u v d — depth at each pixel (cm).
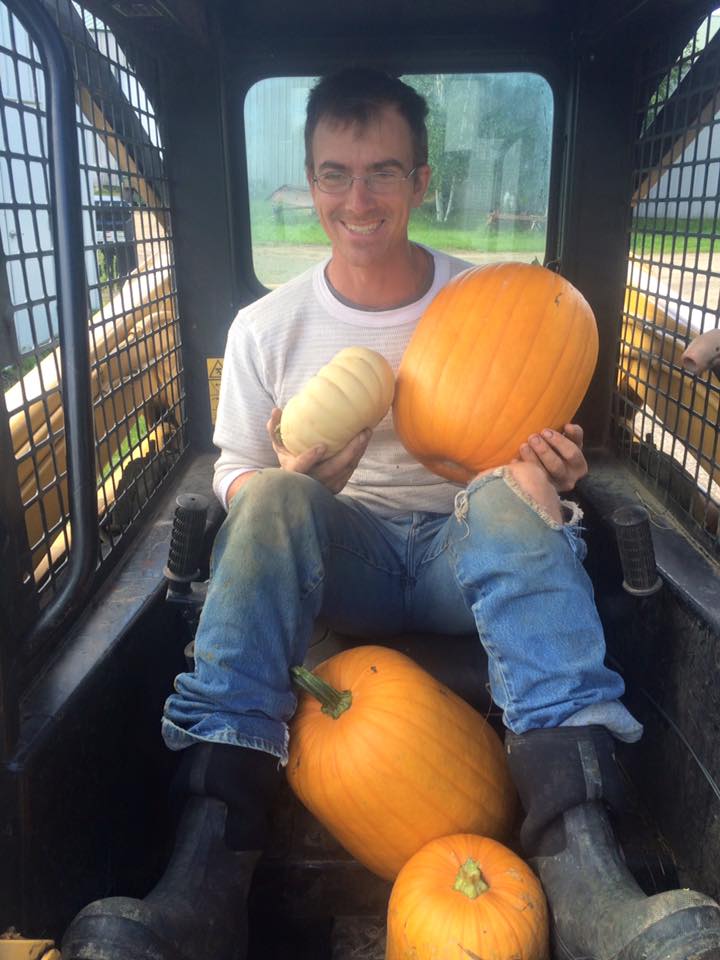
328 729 138
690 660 145
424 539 175
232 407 184
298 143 222
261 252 232
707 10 179
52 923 115
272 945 156
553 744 127
